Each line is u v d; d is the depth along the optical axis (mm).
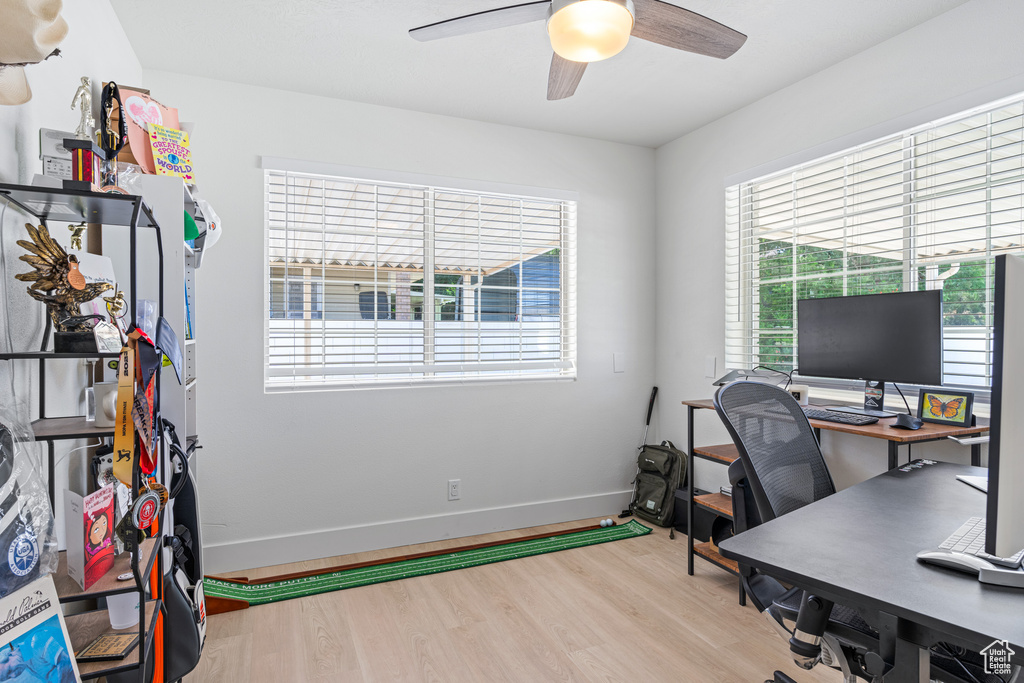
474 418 3129
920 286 2232
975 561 905
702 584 2469
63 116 1461
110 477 1069
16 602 775
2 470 815
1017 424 820
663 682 1768
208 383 2580
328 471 2801
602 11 1427
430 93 2758
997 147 1952
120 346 1053
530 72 2543
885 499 1332
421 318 3064
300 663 1879
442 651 1950
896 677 866
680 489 3172
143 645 959
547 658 1905
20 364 1139
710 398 3195
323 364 2852
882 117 2289
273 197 2748
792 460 1488
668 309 3537
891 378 2102
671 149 3504
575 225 3420
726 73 2568
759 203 2953
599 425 3475
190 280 2084
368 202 2926
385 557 2775
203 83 2564
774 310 2873
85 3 1669
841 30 2199
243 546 2621
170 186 1603
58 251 989
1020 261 821
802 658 1115
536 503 3277
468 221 3166
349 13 2062
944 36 2074
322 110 2771
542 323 3389
